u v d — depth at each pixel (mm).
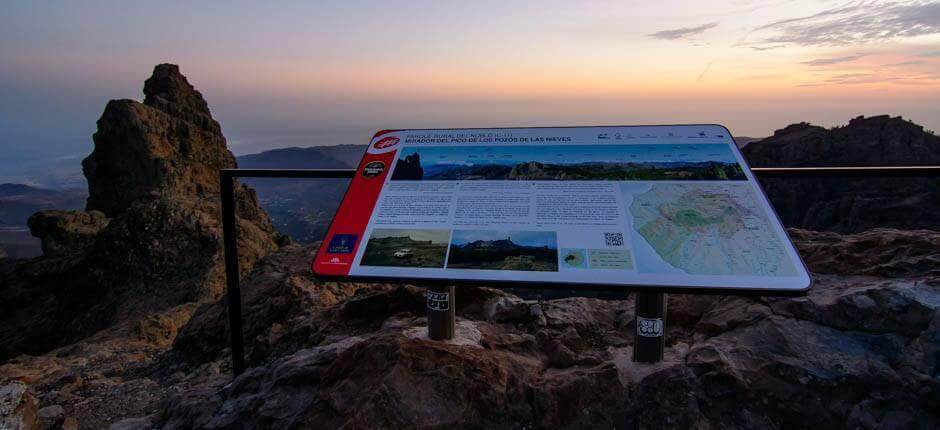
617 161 2951
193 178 46875
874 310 2896
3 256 43125
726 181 2787
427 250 2643
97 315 25453
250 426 2662
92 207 46000
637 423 2545
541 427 2506
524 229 2676
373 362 2650
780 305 3148
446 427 2385
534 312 3600
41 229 40531
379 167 3117
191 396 3229
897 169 2770
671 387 2633
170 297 23453
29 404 3014
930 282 2980
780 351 2836
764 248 2473
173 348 5410
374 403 2379
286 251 6898
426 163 3096
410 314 3816
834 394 2594
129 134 44094
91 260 29016
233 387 3084
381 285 5660
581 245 2566
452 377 2533
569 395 2588
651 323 2799
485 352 2826
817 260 3646
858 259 3521
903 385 2555
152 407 3721
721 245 2498
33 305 35750
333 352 3025
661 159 2938
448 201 2871
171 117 47406
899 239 3633
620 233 2594
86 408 3711
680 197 2727
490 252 2590
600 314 3770
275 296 5508
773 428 2545
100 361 5656
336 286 5531
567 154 3041
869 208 46500
